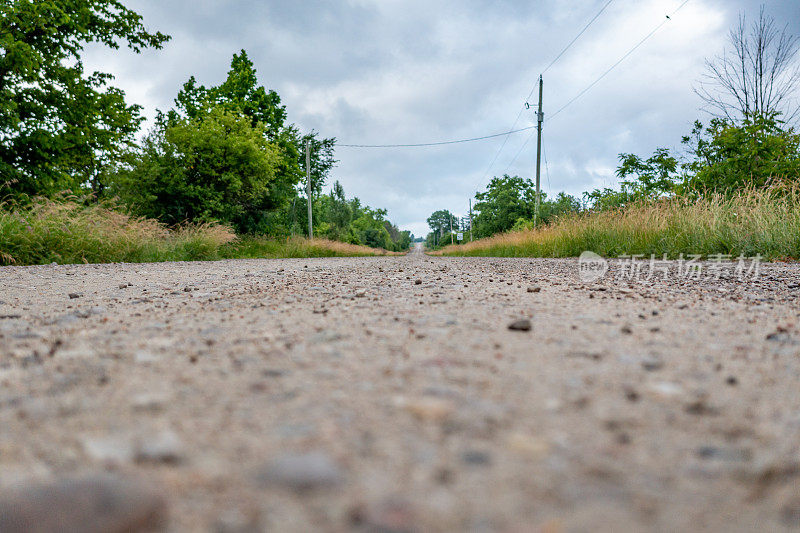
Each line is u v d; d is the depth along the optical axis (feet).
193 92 82.48
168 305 10.43
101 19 52.49
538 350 5.36
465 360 4.92
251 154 66.44
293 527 2.05
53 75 48.57
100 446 2.86
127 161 58.59
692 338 6.01
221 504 2.24
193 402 3.65
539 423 3.22
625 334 6.29
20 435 3.04
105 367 4.71
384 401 3.66
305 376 4.35
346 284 15.51
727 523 2.11
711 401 3.62
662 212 33.65
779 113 37.24
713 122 40.98
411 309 9.04
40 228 32.37
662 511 2.20
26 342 6.13
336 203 212.23
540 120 80.02
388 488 2.37
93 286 15.74
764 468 2.59
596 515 2.16
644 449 2.84
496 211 143.95
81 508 2.00
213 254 46.16
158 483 2.42
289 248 71.41
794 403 3.56
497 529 2.04
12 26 45.32
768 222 25.95
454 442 2.92
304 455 2.71
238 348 5.59
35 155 47.29
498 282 15.40
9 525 1.85
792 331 6.41
